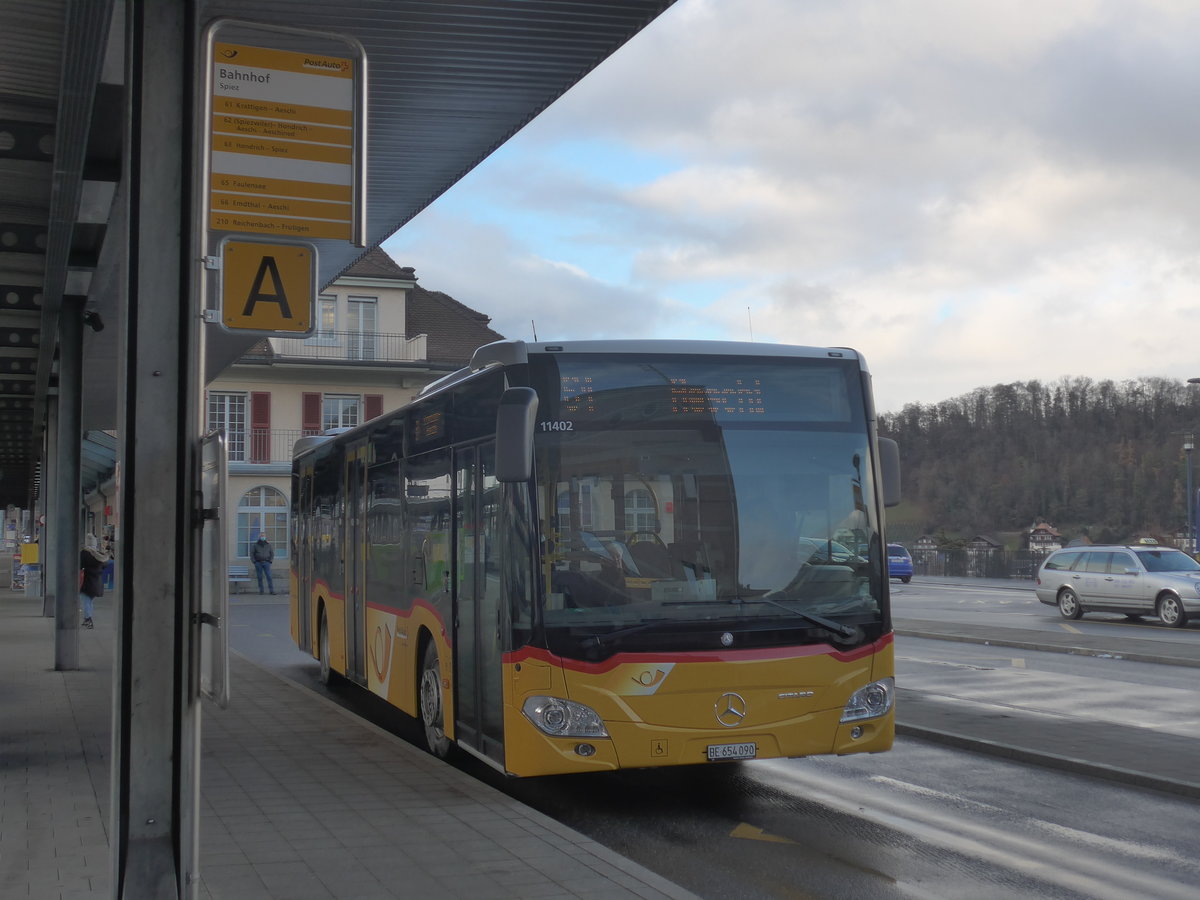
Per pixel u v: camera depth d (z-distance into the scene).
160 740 4.72
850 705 7.99
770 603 7.91
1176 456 63.78
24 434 28.36
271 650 21.50
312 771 8.97
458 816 7.44
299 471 17.00
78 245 13.14
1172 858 6.98
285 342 48.81
